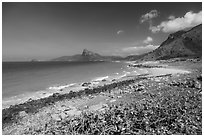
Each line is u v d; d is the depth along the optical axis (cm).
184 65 7088
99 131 1023
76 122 1193
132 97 1658
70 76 5400
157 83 2075
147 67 8300
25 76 5906
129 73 5731
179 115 1083
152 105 1314
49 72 7569
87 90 2308
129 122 1068
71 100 1931
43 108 1717
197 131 912
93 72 6819
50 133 1123
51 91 2964
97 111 1360
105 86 2475
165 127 973
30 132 1206
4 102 2288
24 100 2378
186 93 1485
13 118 1501
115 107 1408
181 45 17838
